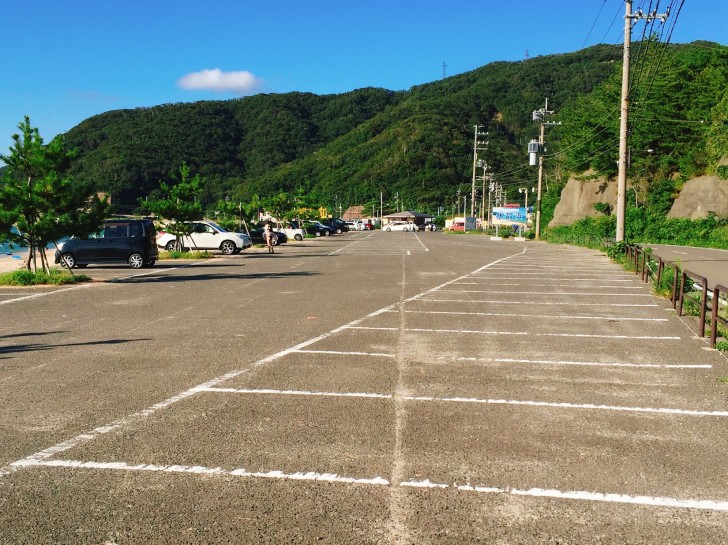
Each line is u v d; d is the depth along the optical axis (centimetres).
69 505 392
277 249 3691
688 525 367
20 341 905
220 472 440
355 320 1088
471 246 4122
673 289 1220
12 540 350
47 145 1673
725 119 4616
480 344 886
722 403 606
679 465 453
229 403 600
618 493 408
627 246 2433
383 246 4078
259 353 820
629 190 5809
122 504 392
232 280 1800
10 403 600
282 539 350
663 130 5372
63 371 724
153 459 462
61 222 1664
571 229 5331
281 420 550
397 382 678
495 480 427
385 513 380
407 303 1304
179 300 1360
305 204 6181
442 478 430
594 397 625
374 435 512
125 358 791
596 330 998
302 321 1077
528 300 1355
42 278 1692
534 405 597
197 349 845
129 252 2278
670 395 633
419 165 14850
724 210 4656
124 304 1297
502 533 357
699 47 5931
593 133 5888
